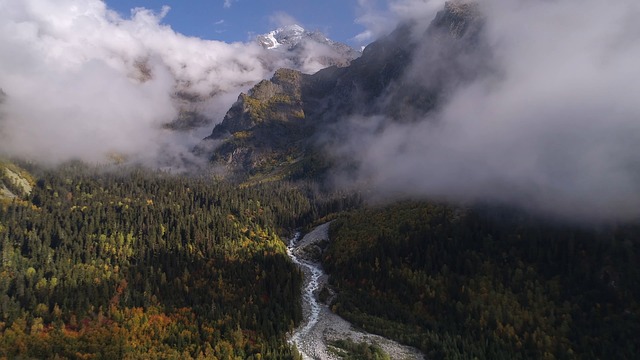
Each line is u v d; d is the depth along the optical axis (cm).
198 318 17450
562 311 16388
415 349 16288
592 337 15375
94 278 19462
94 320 16912
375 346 16275
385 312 18612
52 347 15238
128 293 18425
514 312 16862
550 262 18125
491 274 18500
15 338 15488
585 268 17300
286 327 17762
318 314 19375
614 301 16188
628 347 14575
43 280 18650
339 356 15938
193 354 15775
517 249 19275
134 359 15125
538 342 15375
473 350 15450
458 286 18600
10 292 18025
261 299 19150
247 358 15625
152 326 16888
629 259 16888
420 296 18800
